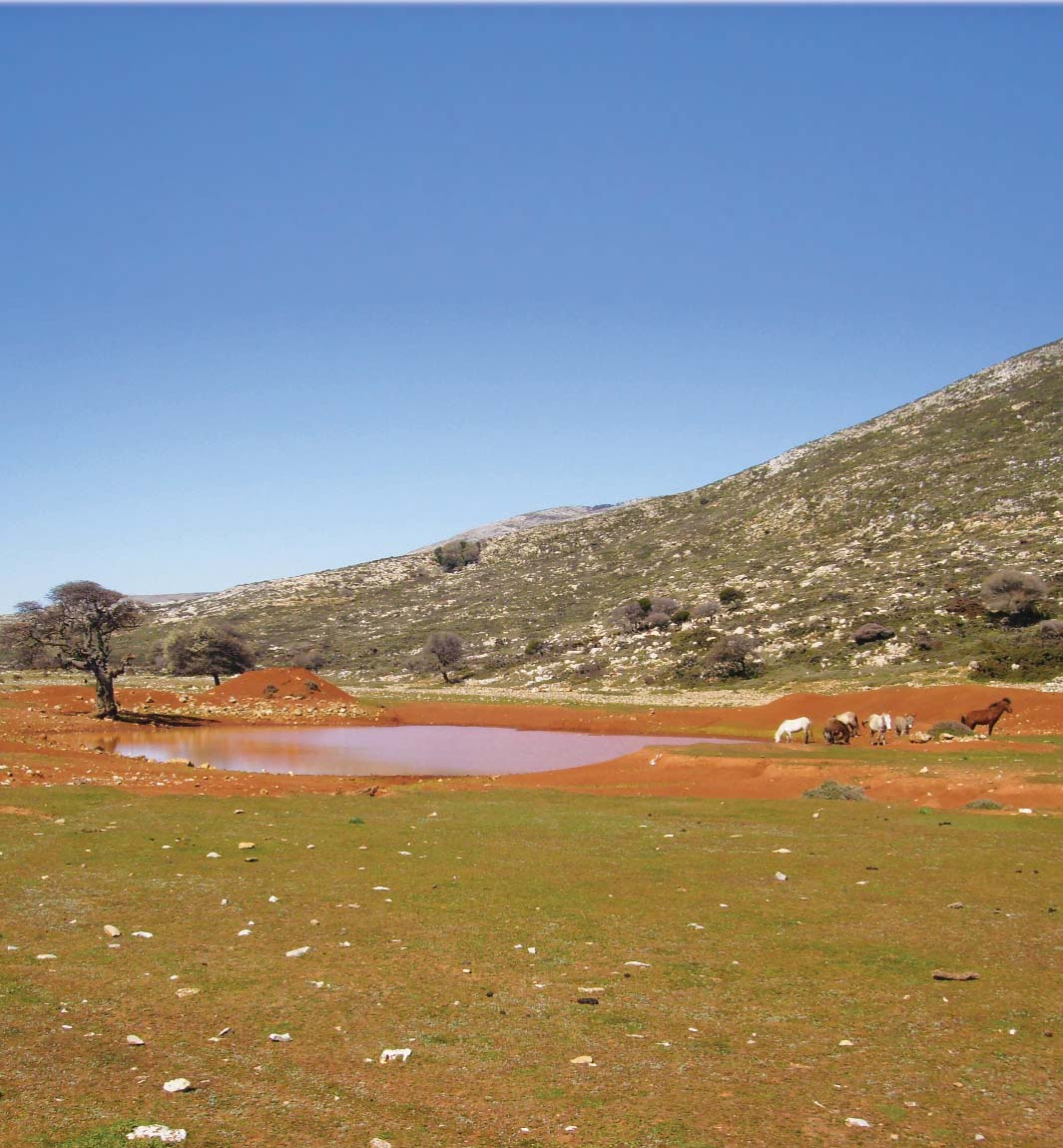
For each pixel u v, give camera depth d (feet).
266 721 190.19
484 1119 23.67
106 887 46.14
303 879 49.03
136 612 184.03
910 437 450.30
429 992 32.83
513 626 403.34
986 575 271.90
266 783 95.55
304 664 381.19
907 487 385.70
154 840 58.13
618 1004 31.83
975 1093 25.32
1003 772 83.61
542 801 80.28
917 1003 31.83
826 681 218.79
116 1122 22.36
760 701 207.00
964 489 357.61
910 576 293.64
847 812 70.74
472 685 316.81
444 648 335.67
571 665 309.83
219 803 74.79
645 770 104.37
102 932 38.83
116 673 181.78
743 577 362.74
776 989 33.24
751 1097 25.09
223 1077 25.57
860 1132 23.16
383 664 384.06
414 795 84.89
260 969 34.86
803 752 106.11
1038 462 353.31
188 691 251.60
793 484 477.36
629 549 496.23
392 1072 26.32
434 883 48.55
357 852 56.54
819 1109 24.39
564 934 39.78
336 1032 29.12
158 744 150.20
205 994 32.01
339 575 615.57
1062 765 86.79
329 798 81.35
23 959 34.81
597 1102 24.71
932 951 37.22
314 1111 23.76
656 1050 28.12
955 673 198.18
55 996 31.07
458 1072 26.43
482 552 599.16
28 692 212.02
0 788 76.59
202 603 592.19
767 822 67.31
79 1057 26.32
